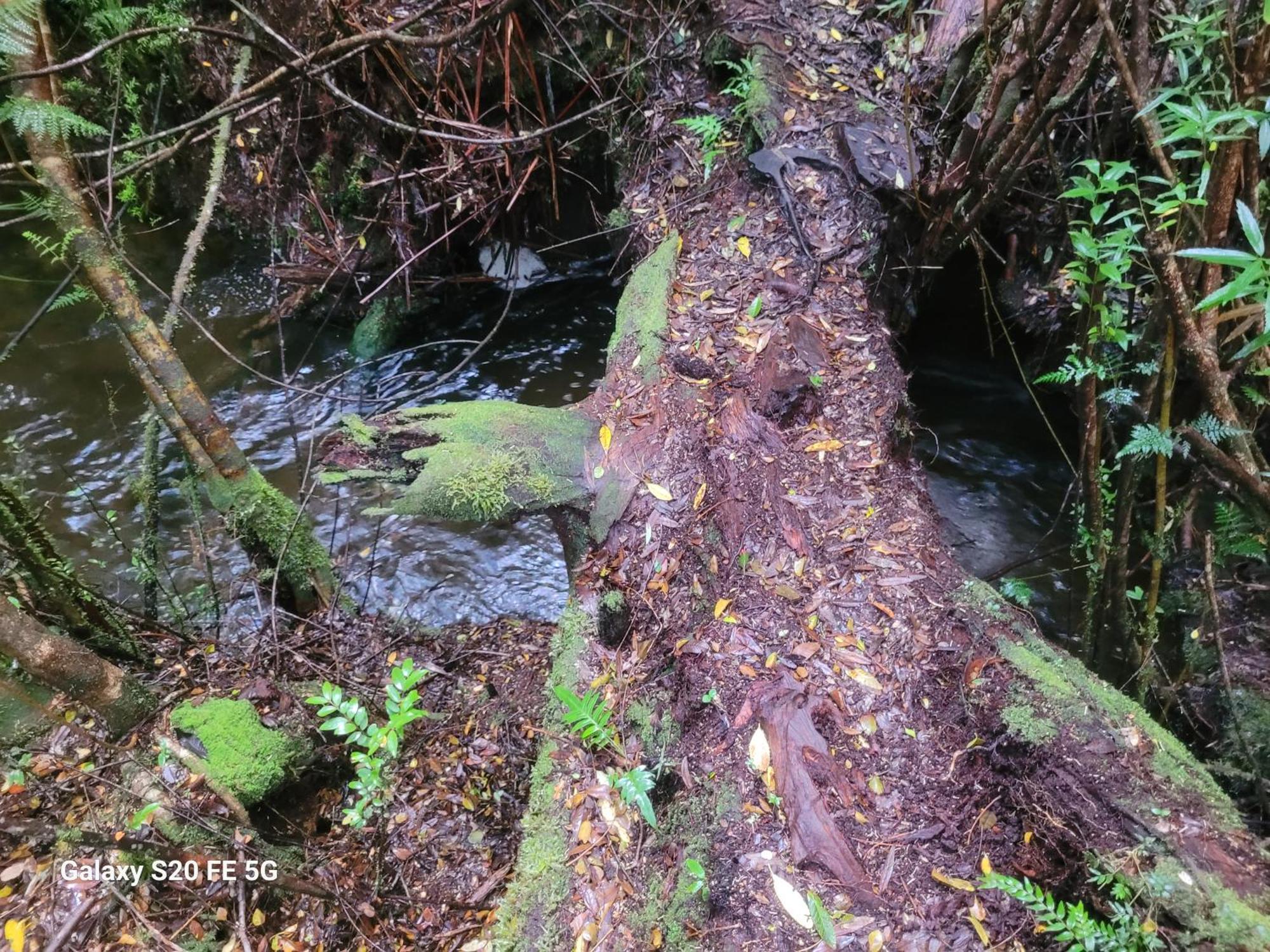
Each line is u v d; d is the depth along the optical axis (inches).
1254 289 56.5
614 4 184.2
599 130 193.8
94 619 123.9
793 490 104.5
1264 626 100.6
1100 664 110.0
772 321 126.1
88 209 111.3
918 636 89.4
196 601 150.7
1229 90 64.4
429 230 201.9
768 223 140.6
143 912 86.1
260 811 96.9
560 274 222.7
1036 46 97.7
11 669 103.6
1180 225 72.3
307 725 106.6
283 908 93.3
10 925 81.2
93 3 130.2
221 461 128.5
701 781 82.7
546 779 90.7
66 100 145.4
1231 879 66.7
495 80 187.8
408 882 99.3
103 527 165.6
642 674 94.1
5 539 109.3
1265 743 90.7
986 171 123.2
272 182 211.9
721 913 73.4
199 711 100.2
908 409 122.6
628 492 105.2
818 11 169.6
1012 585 125.3
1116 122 94.0
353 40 91.7
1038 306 164.6
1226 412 72.9
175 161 221.8
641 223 157.9
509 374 204.5
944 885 73.0
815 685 86.4
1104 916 69.3
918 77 158.6
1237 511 91.8
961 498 158.7
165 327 123.9
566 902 79.7
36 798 97.3
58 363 196.1
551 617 152.3
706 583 97.2
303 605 145.3
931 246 143.5
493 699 125.9
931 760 81.0
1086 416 92.7
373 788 86.5
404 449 106.2
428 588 158.6
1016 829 76.2
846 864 74.2
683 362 119.8
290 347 209.6
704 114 166.2
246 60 133.3
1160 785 74.1
